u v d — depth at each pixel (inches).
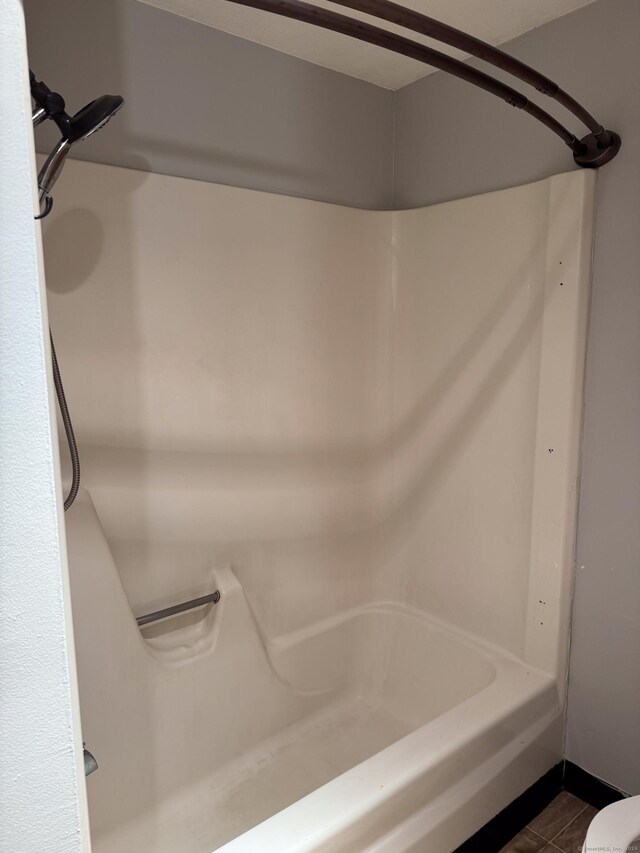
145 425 60.0
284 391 70.0
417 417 76.2
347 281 73.7
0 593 20.3
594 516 60.3
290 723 71.8
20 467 20.2
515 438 65.2
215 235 62.1
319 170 70.9
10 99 18.8
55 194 52.0
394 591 81.0
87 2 53.2
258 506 69.6
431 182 73.0
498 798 56.1
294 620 74.5
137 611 61.6
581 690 63.2
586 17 55.9
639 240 54.4
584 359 59.2
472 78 41.8
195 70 59.9
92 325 55.6
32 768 21.8
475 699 58.8
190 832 57.5
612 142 54.4
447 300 70.9
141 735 57.5
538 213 60.7
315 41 63.5
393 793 45.9
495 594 68.8
